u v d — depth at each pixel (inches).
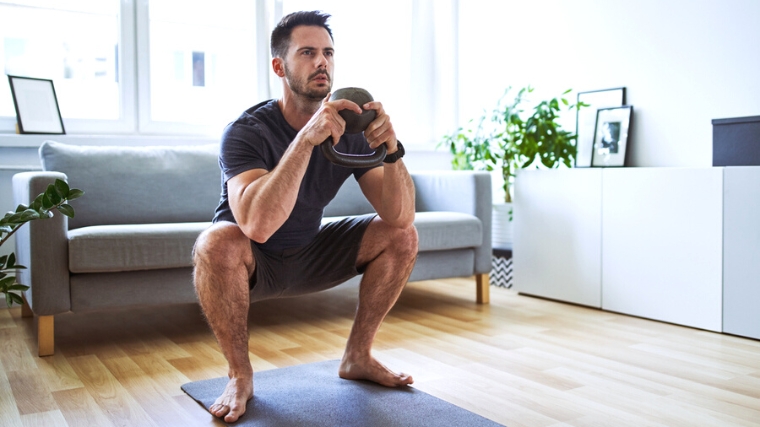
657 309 113.1
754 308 100.2
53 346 92.8
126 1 132.0
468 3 172.6
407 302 130.3
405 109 173.5
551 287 131.6
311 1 155.0
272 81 149.1
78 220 111.3
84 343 98.9
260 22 146.3
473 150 159.0
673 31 124.5
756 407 70.8
